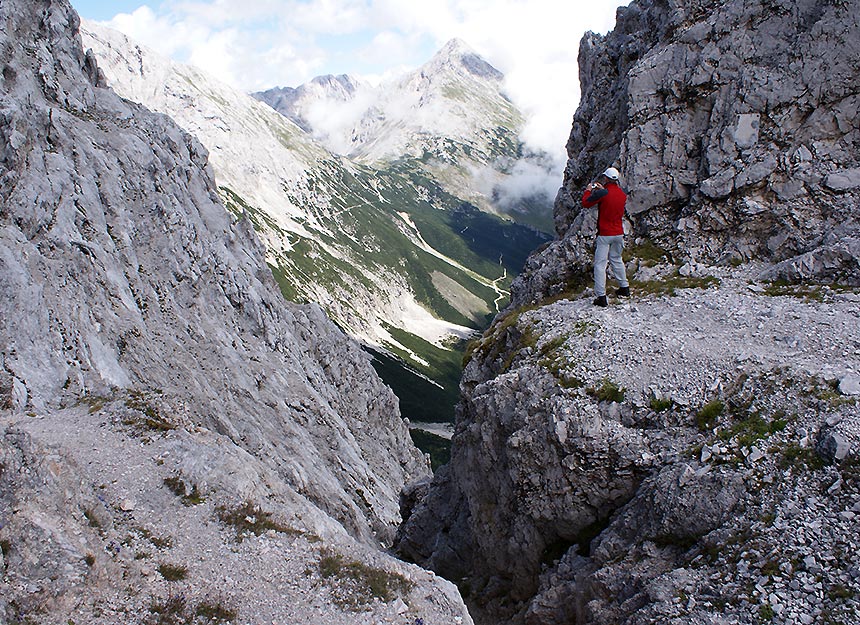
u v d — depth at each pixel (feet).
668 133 93.61
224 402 133.49
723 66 90.33
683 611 42.98
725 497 48.26
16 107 112.06
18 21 147.74
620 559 53.21
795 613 38.24
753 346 61.46
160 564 54.85
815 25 83.97
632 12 122.62
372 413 276.21
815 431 48.14
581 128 129.49
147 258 145.18
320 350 244.42
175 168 184.96
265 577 56.70
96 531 54.75
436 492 105.29
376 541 150.82
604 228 79.00
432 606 57.52
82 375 90.33
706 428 55.01
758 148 85.46
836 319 62.64
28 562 47.52
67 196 118.52
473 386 94.84
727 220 85.51
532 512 66.85
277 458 132.16
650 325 71.41
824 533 41.50
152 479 66.18
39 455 55.88
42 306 91.56
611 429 60.13
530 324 84.58
